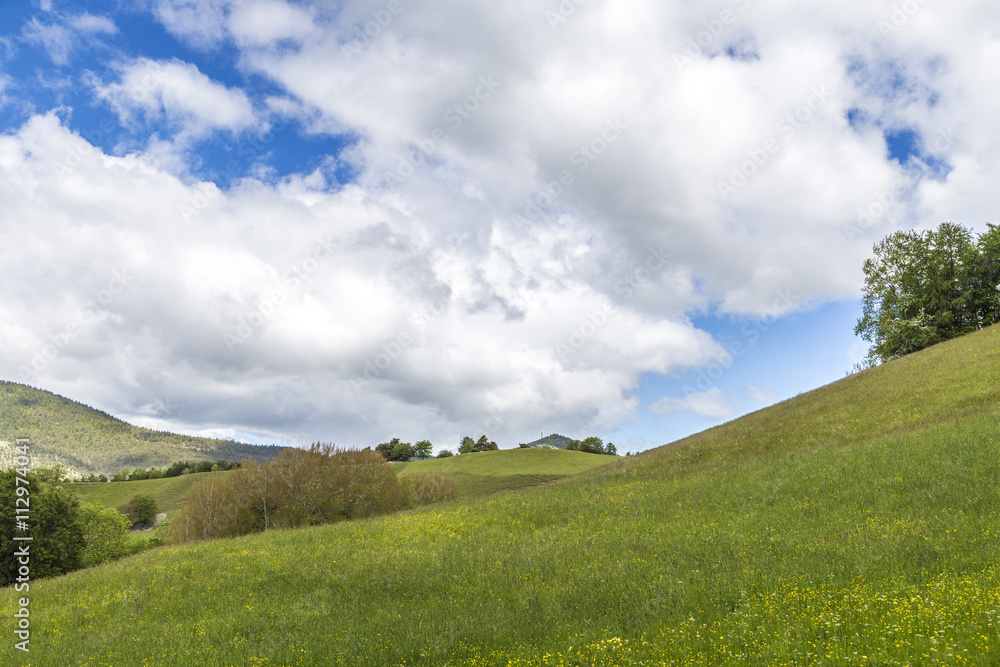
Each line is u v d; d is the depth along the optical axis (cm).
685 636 863
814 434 3036
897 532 1291
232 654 1155
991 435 1927
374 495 4716
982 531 1174
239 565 1975
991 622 682
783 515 1717
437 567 1744
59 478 4012
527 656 898
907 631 717
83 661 1200
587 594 1231
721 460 3148
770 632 815
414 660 987
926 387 3139
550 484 3722
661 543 1634
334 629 1255
